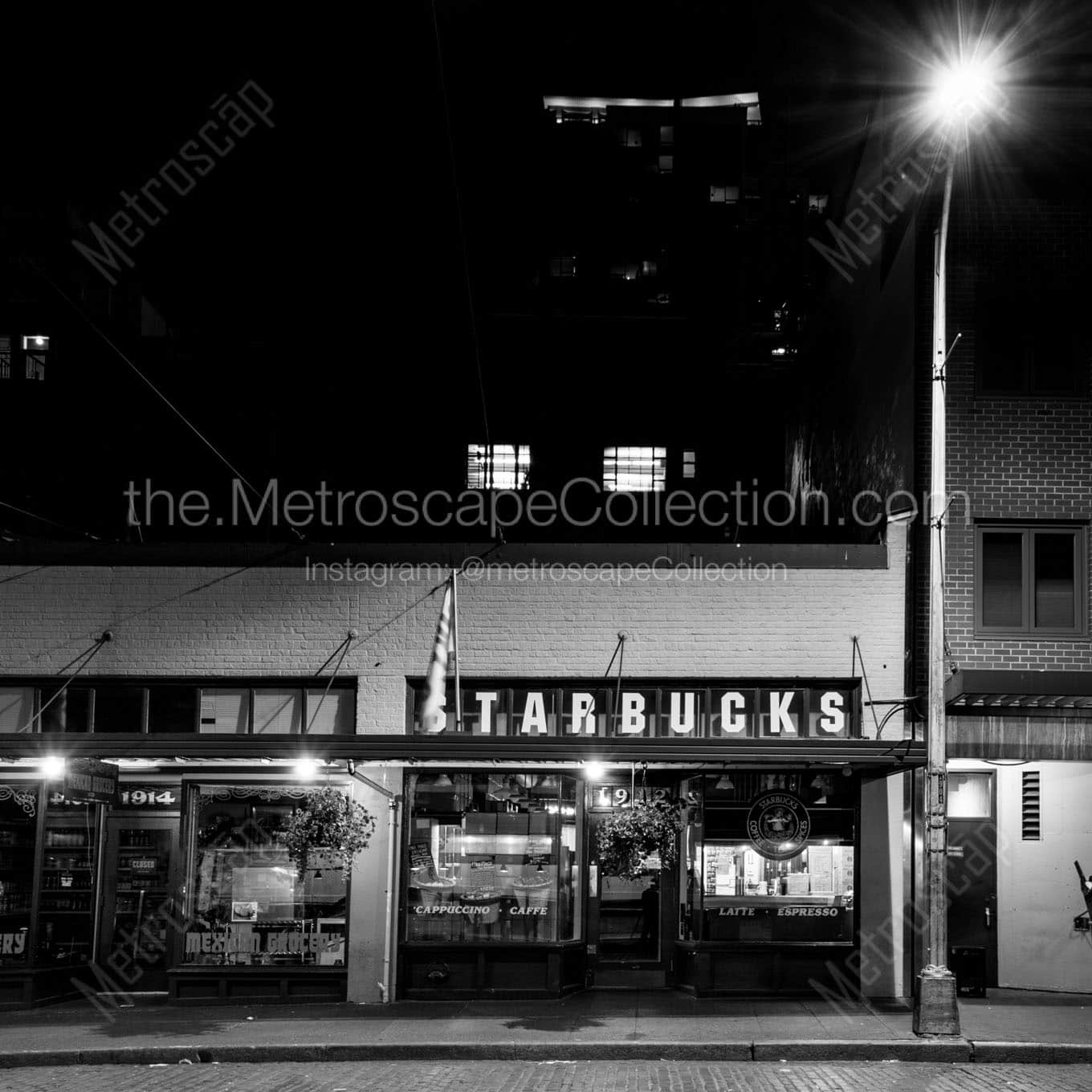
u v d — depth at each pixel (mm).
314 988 17688
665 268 49344
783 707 18422
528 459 40062
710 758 16047
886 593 18500
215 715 18656
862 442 22078
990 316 19328
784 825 17875
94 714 18641
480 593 18656
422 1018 16219
